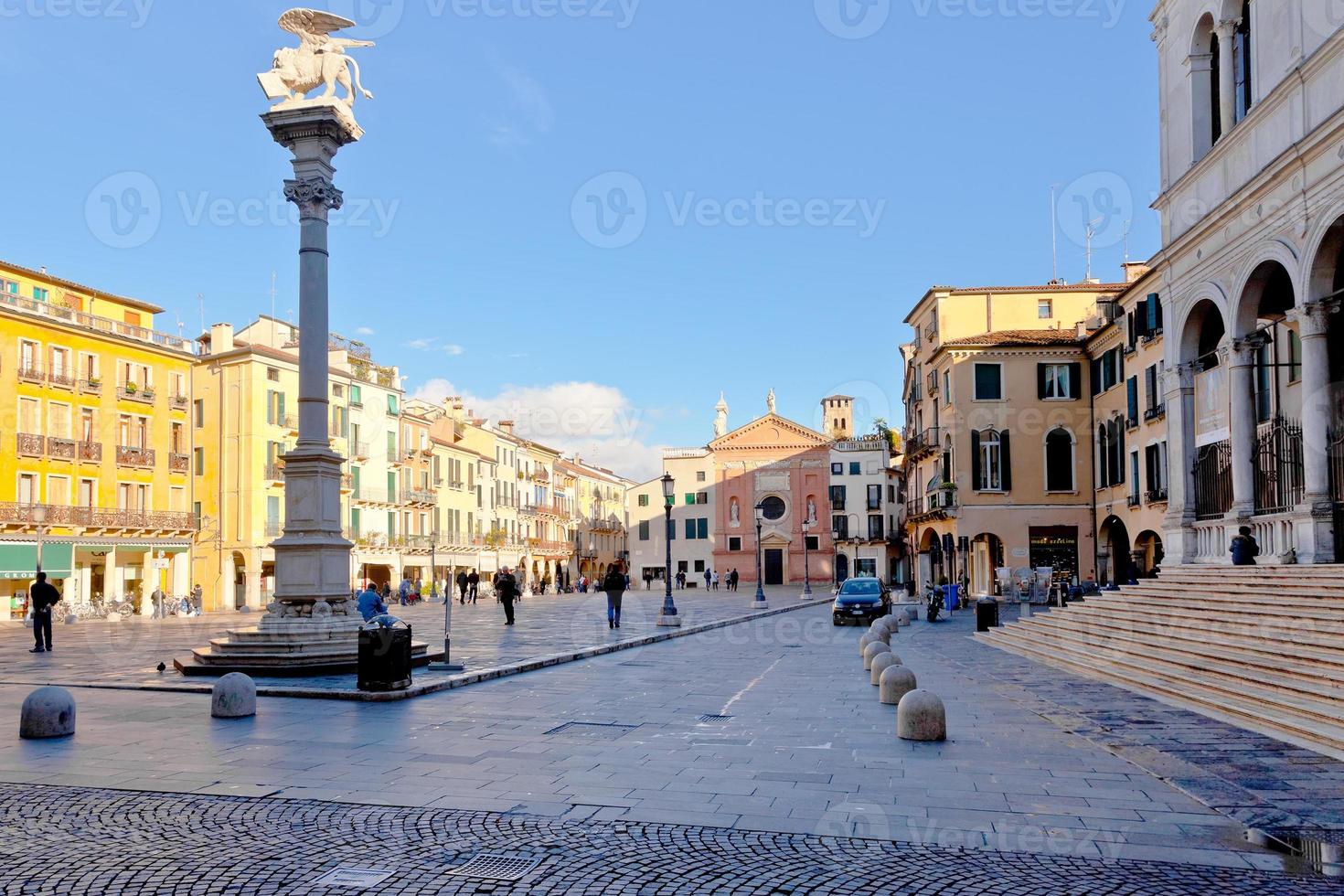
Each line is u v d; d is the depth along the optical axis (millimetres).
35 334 45406
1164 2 23203
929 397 48812
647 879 6070
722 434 101375
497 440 86188
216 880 6008
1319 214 16094
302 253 18125
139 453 50719
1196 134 21672
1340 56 15680
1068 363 42094
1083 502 41562
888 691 13398
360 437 64625
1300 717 11031
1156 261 23016
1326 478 16438
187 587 53562
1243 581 16547
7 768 9156
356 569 62812
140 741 10539
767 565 92250
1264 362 20359
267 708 13102
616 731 11258
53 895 5742
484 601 65312
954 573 46844
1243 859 6445
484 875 6125
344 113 18469
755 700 13945
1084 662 17656
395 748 10195
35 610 22641
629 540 95812
